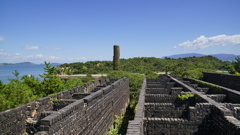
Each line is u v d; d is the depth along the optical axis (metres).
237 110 8.79
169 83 20.77
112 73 32.56
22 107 9.95
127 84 26.84
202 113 8.83
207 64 56.94
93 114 11.45
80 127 9.52
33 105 10.68
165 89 17.11
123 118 20.06
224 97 12.95
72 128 8.63
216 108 8.33
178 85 19.38
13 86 16.98
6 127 8.88
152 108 10.84
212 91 16.16
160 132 9.12
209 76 26.59
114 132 14.10
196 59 71.12
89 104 10.77
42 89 19.39
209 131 8.77
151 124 9.20
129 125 6.67
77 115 9.21
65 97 14.02
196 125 8.88
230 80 19.91
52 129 7.04
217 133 8.18
